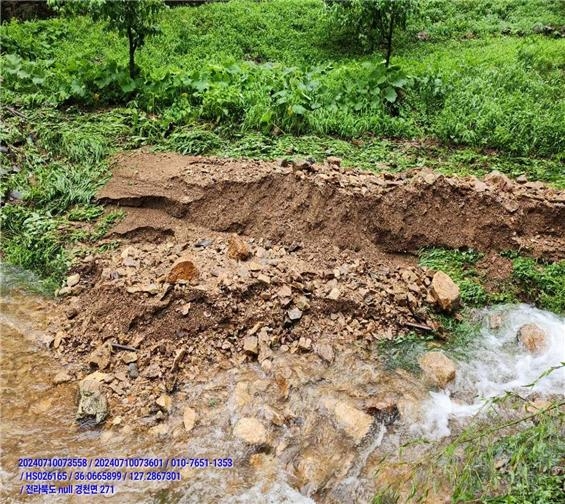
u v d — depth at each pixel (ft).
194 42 38.06
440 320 17.20
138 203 21.17
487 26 40.19
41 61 32.99
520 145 25.45
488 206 19.51
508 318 17.40
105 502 12.10
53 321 17.24
